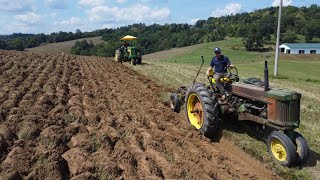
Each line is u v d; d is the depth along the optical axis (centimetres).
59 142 704
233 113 802
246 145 758
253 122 802
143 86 1412
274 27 11206
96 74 1725
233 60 7244
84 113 935
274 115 677
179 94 1030
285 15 12175
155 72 1980
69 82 1409
